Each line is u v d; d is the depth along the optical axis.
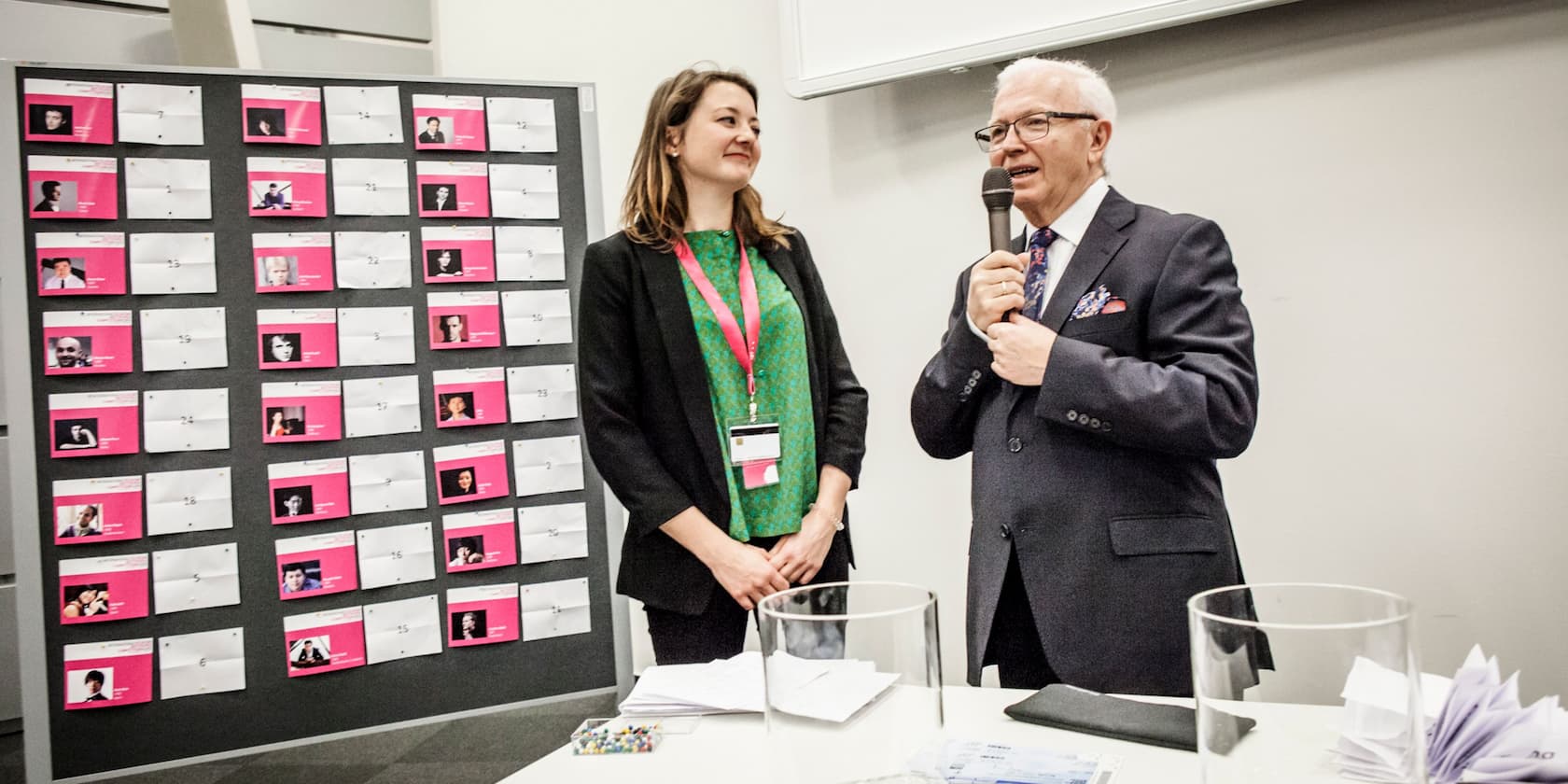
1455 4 2.07
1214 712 0.60
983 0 2.47
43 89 2.02
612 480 1.78
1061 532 1.42
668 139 1.87
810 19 2.73
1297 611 0.65
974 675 1.48
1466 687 0.76
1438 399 2.14
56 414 1.98
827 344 1.98
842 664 0.68
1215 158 2.34
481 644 2.15
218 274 2.07
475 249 2.20
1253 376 1.36
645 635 3.27
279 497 2.06
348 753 2.69
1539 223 2.02
